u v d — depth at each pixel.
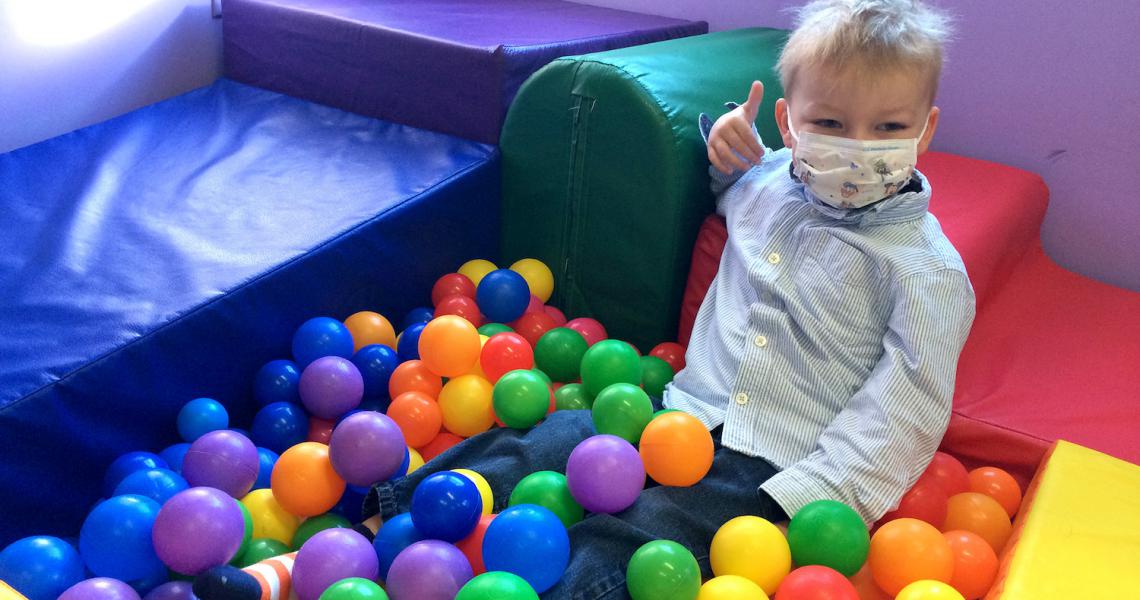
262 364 1.66
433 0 2.49
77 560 1.24
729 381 1.54
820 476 1.38
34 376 1.31
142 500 1.26
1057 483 1.37
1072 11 2.17
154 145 2.01
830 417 1.49
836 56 1.37
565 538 1.23
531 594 1.11
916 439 1.37
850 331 1.48
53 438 1.33
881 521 1.41
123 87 2.21
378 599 1.13
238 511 1.26
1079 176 2.28
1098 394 1.71
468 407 1.60
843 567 1.26
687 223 1.82
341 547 1.21
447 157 1.99
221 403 1.61
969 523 1.41
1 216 1.66
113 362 1.38
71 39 2.05
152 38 2.24
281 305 1.64
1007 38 2.25
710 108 1.83
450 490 1.24
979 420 1.62
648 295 1.90
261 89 2.31
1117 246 2.28
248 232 1.70
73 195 1.76
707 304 1.69
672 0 2.68
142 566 1.23
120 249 1.62
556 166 1.93
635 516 1.32
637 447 1.45
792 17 2.53
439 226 1.92
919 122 1.40
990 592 1.23
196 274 1.57
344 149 2.04
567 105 1.85
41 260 1.56
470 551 1.28
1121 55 2.15
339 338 1.68
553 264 2.03
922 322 1.39
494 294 1.85
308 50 2.20
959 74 2.34
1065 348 1.88
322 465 1.38
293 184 1.88
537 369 1.77
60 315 1.44
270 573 1.21
